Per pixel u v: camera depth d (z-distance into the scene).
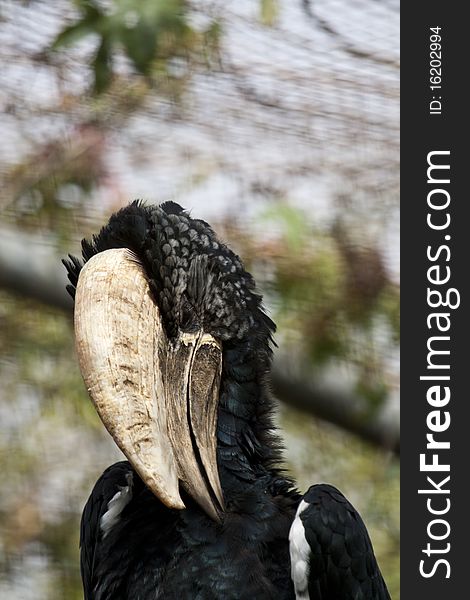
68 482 14.84
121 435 7.22
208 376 8.01
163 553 7.73
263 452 8.27
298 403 11.91
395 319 12.16
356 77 12.98
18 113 12.80
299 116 12.95
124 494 8.10
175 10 12.02
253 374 8.22
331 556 7.68
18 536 14.66
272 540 7.77
